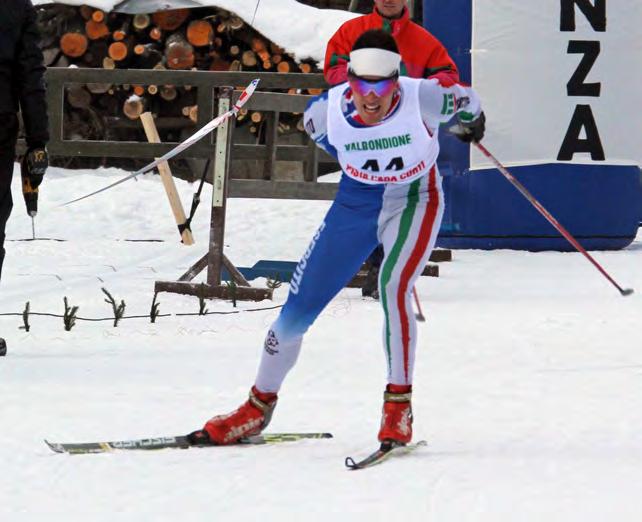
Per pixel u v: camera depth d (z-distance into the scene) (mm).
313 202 40000
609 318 22641
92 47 46781
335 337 20781
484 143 34625
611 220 35125
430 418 15141
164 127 47062
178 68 46719
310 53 47000
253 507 11320
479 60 34594
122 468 12680
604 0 34844
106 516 11047
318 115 13266
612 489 11953
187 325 21781
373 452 13445
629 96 35156
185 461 13000
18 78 19031
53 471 12562
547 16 34594
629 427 14711
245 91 25047
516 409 15648
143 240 34188
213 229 25344
